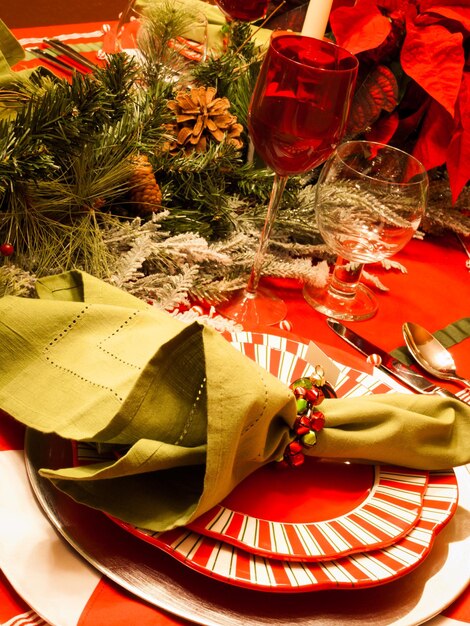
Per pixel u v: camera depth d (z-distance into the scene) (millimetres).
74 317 409
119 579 338
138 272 586
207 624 330
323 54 543
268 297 624
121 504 351
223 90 731
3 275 477
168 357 359
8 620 331
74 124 488
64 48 850
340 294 647
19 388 387
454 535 406
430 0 693
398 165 612
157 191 604
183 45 762
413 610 356
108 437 359
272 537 355
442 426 419
